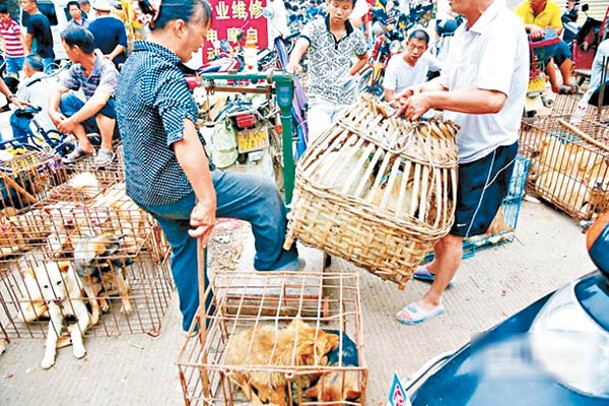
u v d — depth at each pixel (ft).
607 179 10.82
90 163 12.96
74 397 6.79
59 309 7.82
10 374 7.24
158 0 5.63
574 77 23.95
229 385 5.59
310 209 6.03
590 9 29.63
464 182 7.24
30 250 9.38
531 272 9.46
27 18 21.91
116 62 17.56
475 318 8.19
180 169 6.18
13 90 20.15
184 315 7.50
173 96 5.62
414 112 6.28
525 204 12.48
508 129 7.05
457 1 6.42
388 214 5.75
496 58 6.07
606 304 3.93
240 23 13.67
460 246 7.61
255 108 11.32
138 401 6.70
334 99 11.48
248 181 7.11
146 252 8.73
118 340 7.85
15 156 11.53
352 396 5.42
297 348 5.50
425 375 4.66
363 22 17.84
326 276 6.54
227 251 9.80
